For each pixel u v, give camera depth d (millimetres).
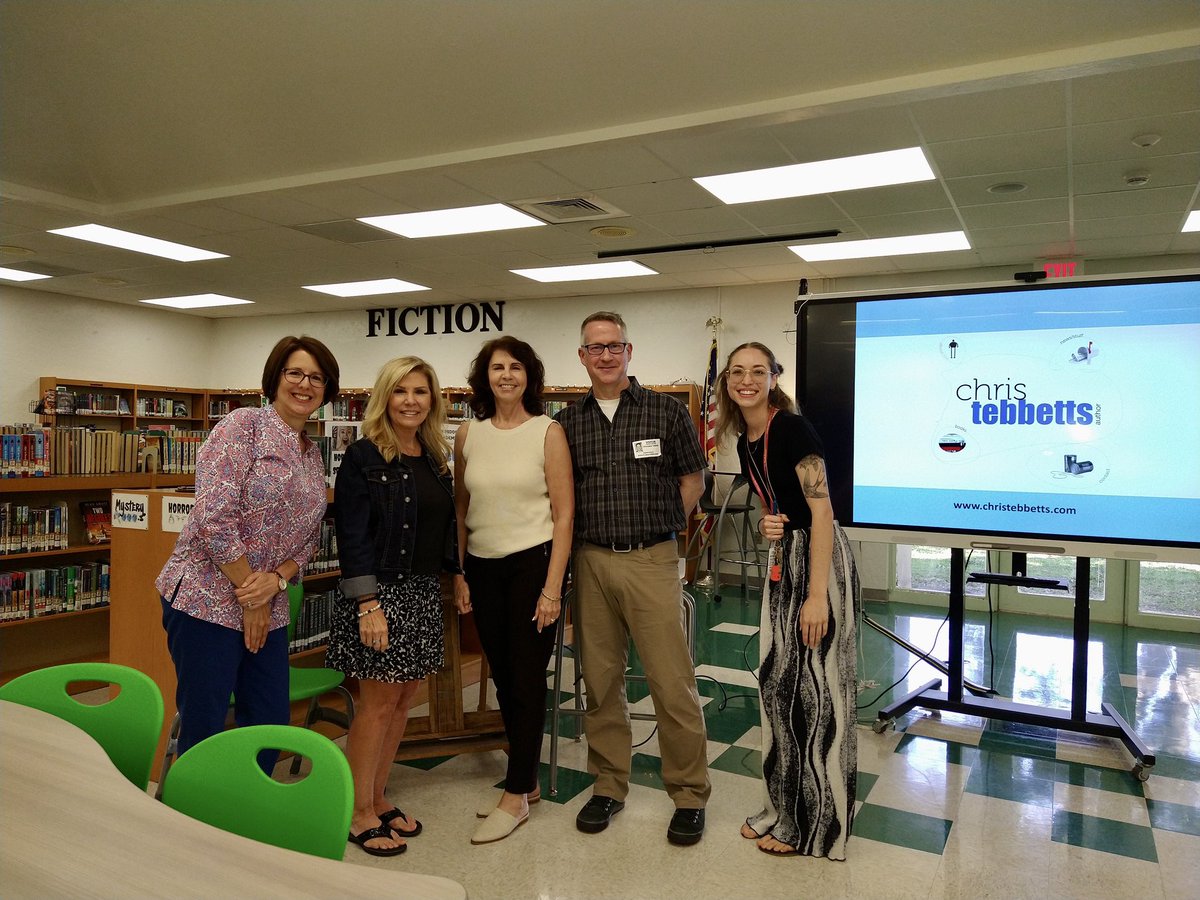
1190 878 2385
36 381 9508
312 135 4441
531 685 2650
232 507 2121
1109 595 6352
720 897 2252
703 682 4457
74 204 5652
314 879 1008
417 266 7598
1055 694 4355
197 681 2148
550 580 2590
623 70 3607
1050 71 3355
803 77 3625
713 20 3172
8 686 1678
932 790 3018
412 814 2760
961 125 3986
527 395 2750
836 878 2365
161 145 4648
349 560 2414
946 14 3066
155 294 9508
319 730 3344
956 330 3381
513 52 3473
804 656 2498
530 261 7293
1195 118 3857
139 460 4844
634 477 2619
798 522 2529
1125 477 3119
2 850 1060
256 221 6020
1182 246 6328
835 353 3590
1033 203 5250
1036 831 2688
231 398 11359
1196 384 3018
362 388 10406
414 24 3279
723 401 2727
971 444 3361
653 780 3082
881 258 6934
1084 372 3180
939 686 4066
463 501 2830
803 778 2494
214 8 3221
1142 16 3029
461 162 4637
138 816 1167
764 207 5453
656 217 5746
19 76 3826
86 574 4262
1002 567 6805
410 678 2461
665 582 2633
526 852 2498
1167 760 3342
